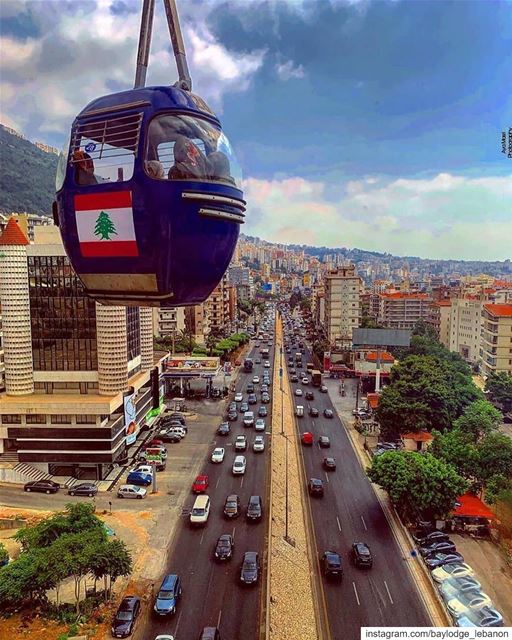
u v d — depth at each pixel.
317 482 51.25
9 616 31.92
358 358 104.31
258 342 156.75
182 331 118.06
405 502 44.00
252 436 67.75
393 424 64.62
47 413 51.00
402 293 174.50
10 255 51.56
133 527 43.38
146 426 66.94
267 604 32.31
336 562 36.94
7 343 52.91
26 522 43.66
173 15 14.85
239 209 14.37
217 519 44.69
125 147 13.40
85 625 31.27
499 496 43.31
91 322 53.41
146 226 13.29
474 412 60.84
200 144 13.53
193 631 30.92
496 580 37.34
